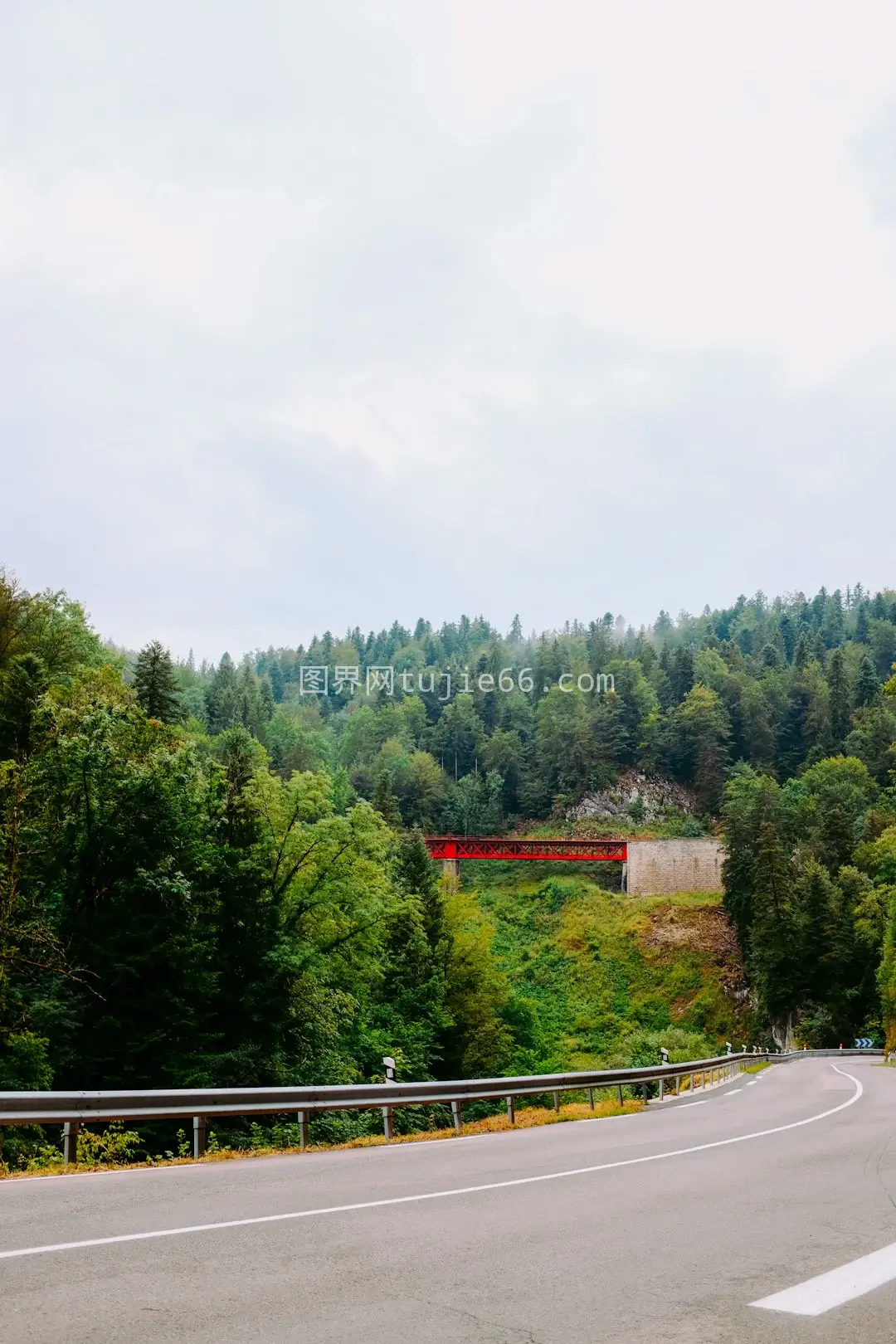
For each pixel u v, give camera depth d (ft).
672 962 327.47
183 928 93.45
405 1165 40.75
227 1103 46.88
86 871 94.43
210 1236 24.43
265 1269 21.16
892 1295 19.38
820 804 426.51
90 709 99.04
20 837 86.69
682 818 520.42
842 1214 28.63
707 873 376.89
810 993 287.89
